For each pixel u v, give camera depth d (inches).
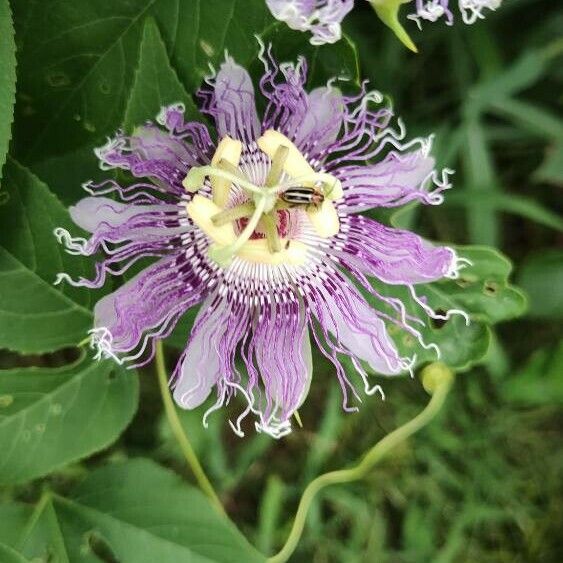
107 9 7.9
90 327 8.0
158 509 8.1
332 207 7.5
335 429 10.0
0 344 7.8
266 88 7.7
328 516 10.6
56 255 7.8
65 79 8.1
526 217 10.9
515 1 9.9
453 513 10.5
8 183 7.6
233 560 8.0
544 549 10.7
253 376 7.7
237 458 10.4
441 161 9.9
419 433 10.4
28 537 8.1
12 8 7.9
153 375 10.1
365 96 7.5
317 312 7.8
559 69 10.1
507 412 10.5
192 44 7.9
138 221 7.4
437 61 10.2
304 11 6.7
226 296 7.7
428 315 8.2
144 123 7.4
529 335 10.9
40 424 7.9
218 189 7.3
